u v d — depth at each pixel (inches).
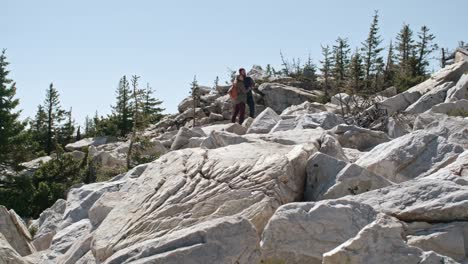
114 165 1448.1
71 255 382.6
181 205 358.3
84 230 450.0
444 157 420.5
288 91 1772.9
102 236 357.7
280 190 361.1
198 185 379.2
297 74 2346.2
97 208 422.0
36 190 1268.5
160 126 1943.9
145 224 351.6
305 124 745.0
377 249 241.4
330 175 381.7
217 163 406.9
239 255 250.8
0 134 1455.5
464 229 277.9
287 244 275.9
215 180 381.4
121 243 340.2
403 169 428.5
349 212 286.2
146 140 1416.1
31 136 1553.9
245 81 921.5
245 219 264.1
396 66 2701.8
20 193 1251.8
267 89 1793.8
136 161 1352.1
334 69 2546.8
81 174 1360.7
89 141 2333.9
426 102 1037.2
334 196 364.2
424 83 1288.1
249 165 393.1
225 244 253.4
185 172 407.8
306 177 397.7
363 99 957.2
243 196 353.1
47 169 1381.6
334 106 1259.2
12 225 509.0
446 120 566.9
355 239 244.5
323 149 478.9
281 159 390.9
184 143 740.7
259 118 831.7
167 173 413.7
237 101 909.8
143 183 419.2
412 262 234.7
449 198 293.4
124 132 2687.0
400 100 1108.5
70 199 534.6
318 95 1840.6
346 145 602.5
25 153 1504.7
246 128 850.8
